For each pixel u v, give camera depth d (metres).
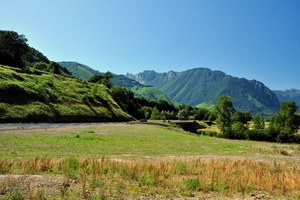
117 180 14.24
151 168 16.84
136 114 145.25
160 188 13.62
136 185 13.70
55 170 15.62
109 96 122.62
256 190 14.95
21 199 10.35
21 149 23.62
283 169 21.42
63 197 10.98
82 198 11.09
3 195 10.70
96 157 22.12
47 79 95.88
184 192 13.30
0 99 59.94
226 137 82.81
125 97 145.88
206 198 12.79
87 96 99.06
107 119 92.44
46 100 73.50
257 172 18.48
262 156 32.06
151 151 28.80
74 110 80.56
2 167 14.66
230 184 14.93
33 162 16.05
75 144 29.23
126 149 28.70
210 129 111.69
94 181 13.07
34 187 11.83
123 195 11.99
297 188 15.47
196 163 20.36
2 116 55.22
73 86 104.19
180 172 17.70
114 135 43.03
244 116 99.19
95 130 49.62
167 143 37.84
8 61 122.50
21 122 57.22
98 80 180.88
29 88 73.12
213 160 22.47
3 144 25.61
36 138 31.58
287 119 84.44
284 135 75.25
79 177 14.29
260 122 94.56
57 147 26.25
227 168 19.05
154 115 134.75
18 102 63.41
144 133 50.19
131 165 16.98
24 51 132.88
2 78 70.50
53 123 64.12
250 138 79.00
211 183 14.55
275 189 15.35
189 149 33.56
